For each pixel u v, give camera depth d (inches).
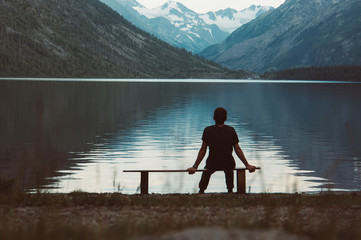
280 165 951.6
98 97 3759.8
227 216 317.4
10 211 333.1
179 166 941.2
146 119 1995.6
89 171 867.4
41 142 1279.5
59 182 757.3
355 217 317.4
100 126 1716.3
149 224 274.8
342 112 2524.6
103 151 1132.5
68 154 1085.1
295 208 344.2
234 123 1904.5
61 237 216.5
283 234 176.2
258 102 3442.4
